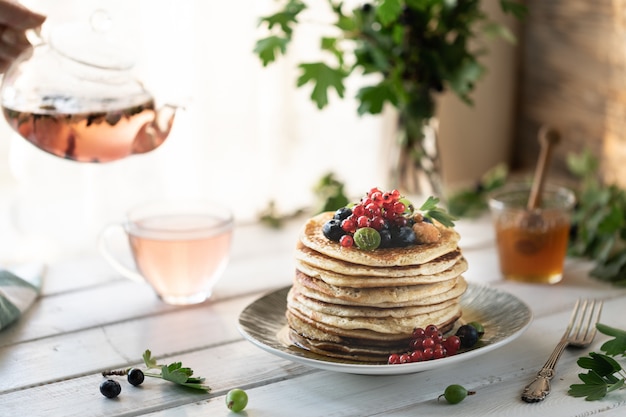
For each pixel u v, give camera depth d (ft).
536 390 3.01
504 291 3.41
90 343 3.38
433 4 4.13
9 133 4.40
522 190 4.03
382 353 3.08
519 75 5.23
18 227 4.49
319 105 4.05
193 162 4.68
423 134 4.39
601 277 3.82
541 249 3.76
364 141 5.04
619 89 4.68
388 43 4.18
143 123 3.30
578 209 4.29
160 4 4.46
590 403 2.99
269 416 2.96
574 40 4.88
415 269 3.04
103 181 4.56
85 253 4.59
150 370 3.20
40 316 3.57
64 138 3.23
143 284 3.83
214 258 3.59
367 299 3.05
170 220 3.72
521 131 5.29
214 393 3.08
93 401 3.05
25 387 3.13
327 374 3.16
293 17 4.10
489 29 4.37
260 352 3.31
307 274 3.12
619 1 4.61
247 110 4.74
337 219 3.17
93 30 3.32
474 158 5.28
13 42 3.39
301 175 4.97
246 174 4.83
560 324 3.45
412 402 3.01
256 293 3.74
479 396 3.03
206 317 3.55
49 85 3.20
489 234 4.31
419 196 4.46
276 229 4.40
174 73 4.54
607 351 3.11
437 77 4.23
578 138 4.94
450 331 3.20
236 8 4.61
